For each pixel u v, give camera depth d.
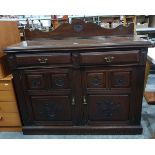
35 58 1.57
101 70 1.58
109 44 1.47
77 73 1.60
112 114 1.73
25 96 1.74
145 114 2.10
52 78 1.64
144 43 1.45
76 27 1.90
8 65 1.75
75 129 1.81
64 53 1.54
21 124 1.89
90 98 1.69
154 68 2.92
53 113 1.78
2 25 1.74
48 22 2.48
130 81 1.60
